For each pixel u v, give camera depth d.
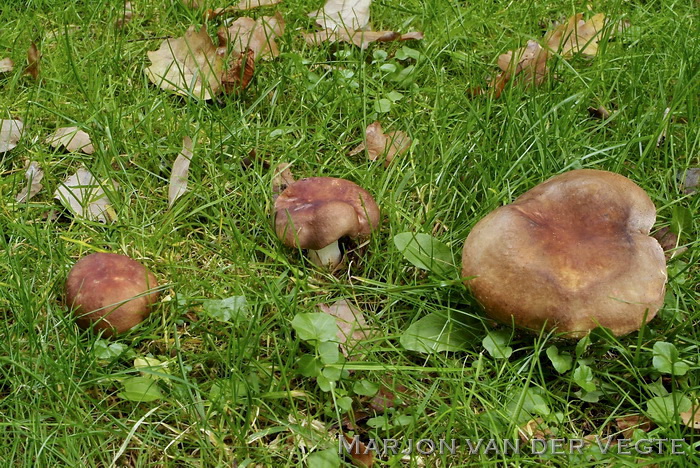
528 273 0.79
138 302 0.82
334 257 0.88
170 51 1.01
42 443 0.77
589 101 0.99
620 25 1.07
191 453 0.79
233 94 0.99
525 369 0.82
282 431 0.80
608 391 0.81
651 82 1.00
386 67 1.02
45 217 0.91
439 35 1.04
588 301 0.79
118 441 0.79
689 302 0.85
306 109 0.98
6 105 0.98
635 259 0.80
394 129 0.98
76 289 0.82
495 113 0.98
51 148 0.95
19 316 0.82
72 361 0.81
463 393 0.80
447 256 0.86
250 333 0.82
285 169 0.93
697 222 0.89
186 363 0.82
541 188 0.83
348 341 0.83
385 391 0.81
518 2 1.10
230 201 0.90
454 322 0.83
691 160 0.95
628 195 0.82
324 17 1.06
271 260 0.88
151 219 0.90
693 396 0.79
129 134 0.95
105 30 1.05
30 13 1.06
